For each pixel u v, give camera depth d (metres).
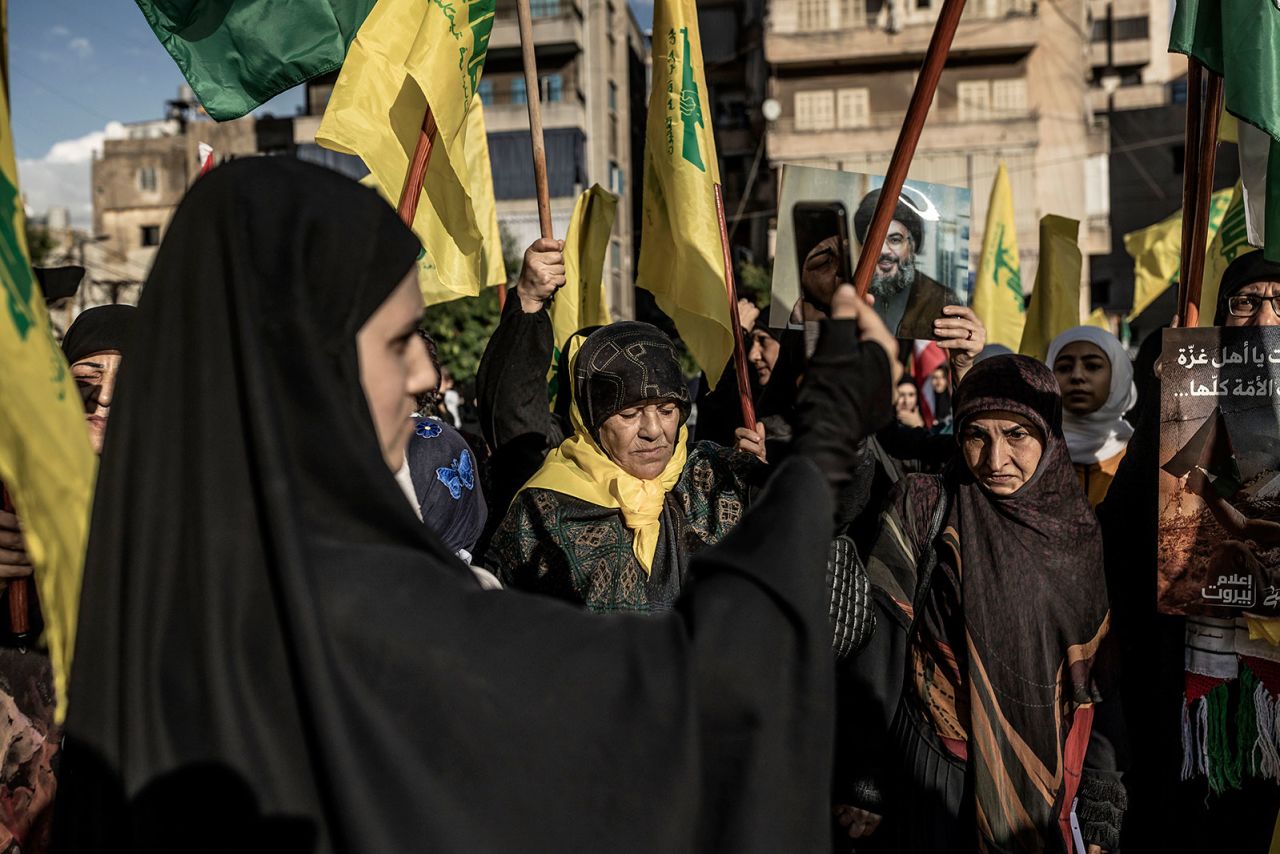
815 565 1.15
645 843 1.04
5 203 1.31
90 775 1.08
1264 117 2.37
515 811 1.04
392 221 1.19
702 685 1.09
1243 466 2.44
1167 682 2.73
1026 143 24.59
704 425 4.20
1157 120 29.30
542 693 1.07
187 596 1.07
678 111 2.90
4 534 1.78
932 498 2.59
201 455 1.08
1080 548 2.44
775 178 26.84
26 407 1.28
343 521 1.12
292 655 1.04
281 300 1.10
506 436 2.97
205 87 2.80
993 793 2.34
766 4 25.47
